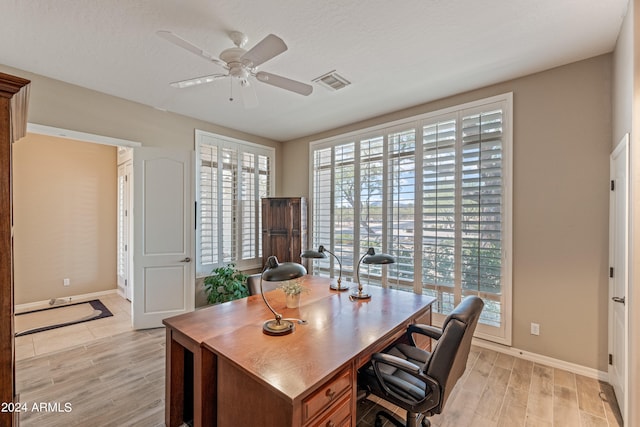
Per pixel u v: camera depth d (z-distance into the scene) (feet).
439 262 11.10
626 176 6.22
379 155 13.02
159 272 12.02
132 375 8.46
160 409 7.04
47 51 7.97
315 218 15.70
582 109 8.44
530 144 9.29
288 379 4.31
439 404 4.89
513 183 9.59
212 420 5.61
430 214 11.34
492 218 9.98
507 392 7.73
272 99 11.18
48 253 14.70
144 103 11.64
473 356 9.58
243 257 15.51
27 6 6.19
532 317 9.29
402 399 5.30
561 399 7.42
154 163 11.91
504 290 9.75
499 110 9.86
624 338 6.56
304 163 16.44
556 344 8.89
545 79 9.03
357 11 6.40
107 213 16.51
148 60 8.44
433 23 6.81
